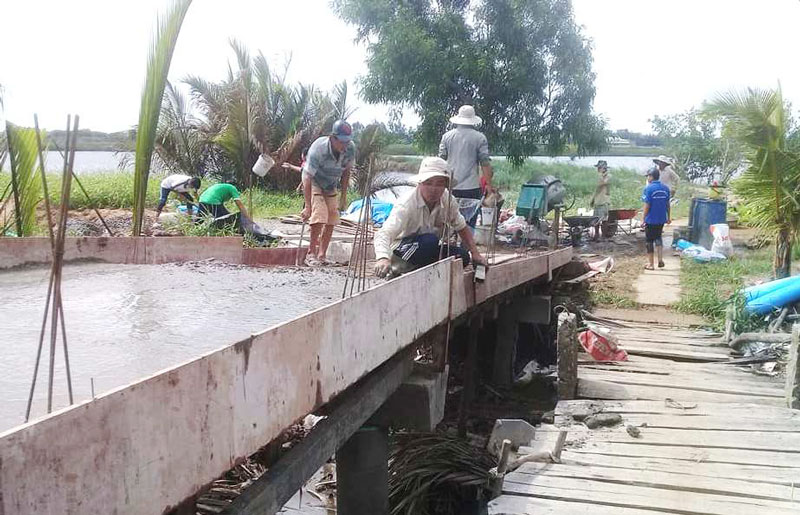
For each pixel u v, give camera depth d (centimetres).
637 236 1650
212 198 977
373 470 485
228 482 451
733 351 800
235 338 378
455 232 606
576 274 1118
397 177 1977
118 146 1970
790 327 855
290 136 2067
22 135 712
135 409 210
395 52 1518
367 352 382
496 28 1539
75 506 190
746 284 1079
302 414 309
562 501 456
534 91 1558
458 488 604
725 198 1744
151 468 217
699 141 2641
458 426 791
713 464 507
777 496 456
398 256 562
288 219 1384
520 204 1296
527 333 1098
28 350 340
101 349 347
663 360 784
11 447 171
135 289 518
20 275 551
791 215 998
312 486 590
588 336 781
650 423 587
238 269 635
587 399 656
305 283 573
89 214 1238
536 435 573
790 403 619
